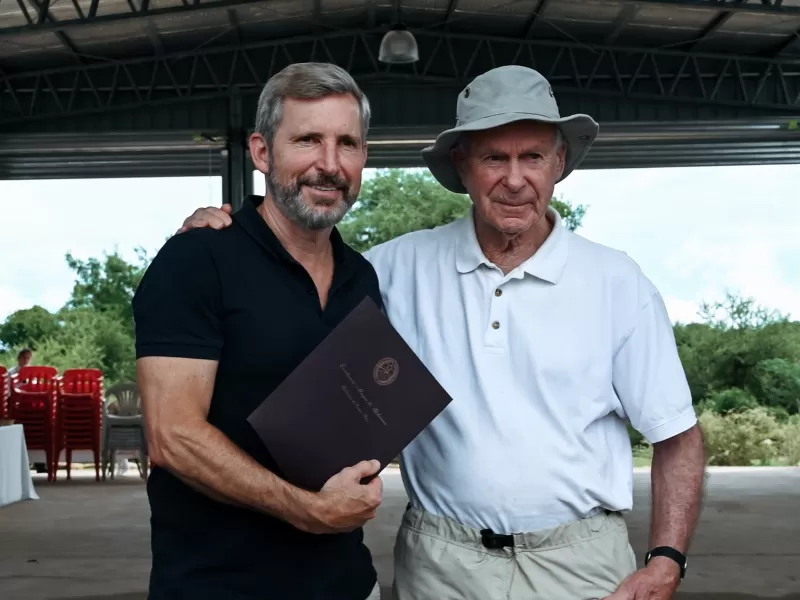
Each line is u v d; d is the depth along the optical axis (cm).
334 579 171
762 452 1566
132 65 1154
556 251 195
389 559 597
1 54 1101
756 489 1045
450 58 1155
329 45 1155
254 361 164
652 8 1037
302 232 172
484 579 190
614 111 1152
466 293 196
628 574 194
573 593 188
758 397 1927
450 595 192
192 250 164
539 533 189
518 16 1106
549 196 190
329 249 178
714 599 519
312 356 157
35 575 580
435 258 202
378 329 161
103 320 2239
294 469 158
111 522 779
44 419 1079
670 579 190
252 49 1155
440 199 2217
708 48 1141
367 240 2214
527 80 187
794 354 1953
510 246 196
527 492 189
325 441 158
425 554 194
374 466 160
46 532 734
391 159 1162
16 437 903
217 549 164
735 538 712
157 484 169
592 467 192
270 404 156
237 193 1143
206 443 154
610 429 201
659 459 202
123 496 945
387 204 2219
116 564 612
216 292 163
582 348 192
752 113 1148
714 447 1572
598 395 194
